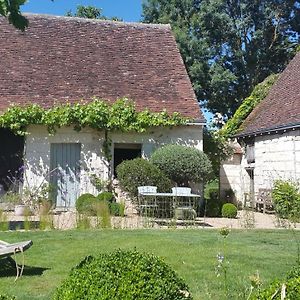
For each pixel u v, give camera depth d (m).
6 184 16.17
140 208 13.88
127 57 19.31
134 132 17.06
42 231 10.70
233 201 21.88
